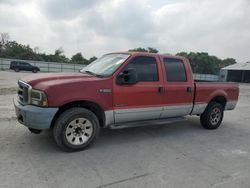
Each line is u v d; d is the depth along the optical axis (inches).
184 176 138.0
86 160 153.5
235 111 381.7
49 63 1700.3
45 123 152.6
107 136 207.5
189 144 197.6
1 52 2536.9
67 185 121.3
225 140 214.8
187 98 219.5
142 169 144.6
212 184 130.0
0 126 216.8
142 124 194.4
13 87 525.7
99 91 168.6
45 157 154.3
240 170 150.2
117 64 185.0
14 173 130.7
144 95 190.2
